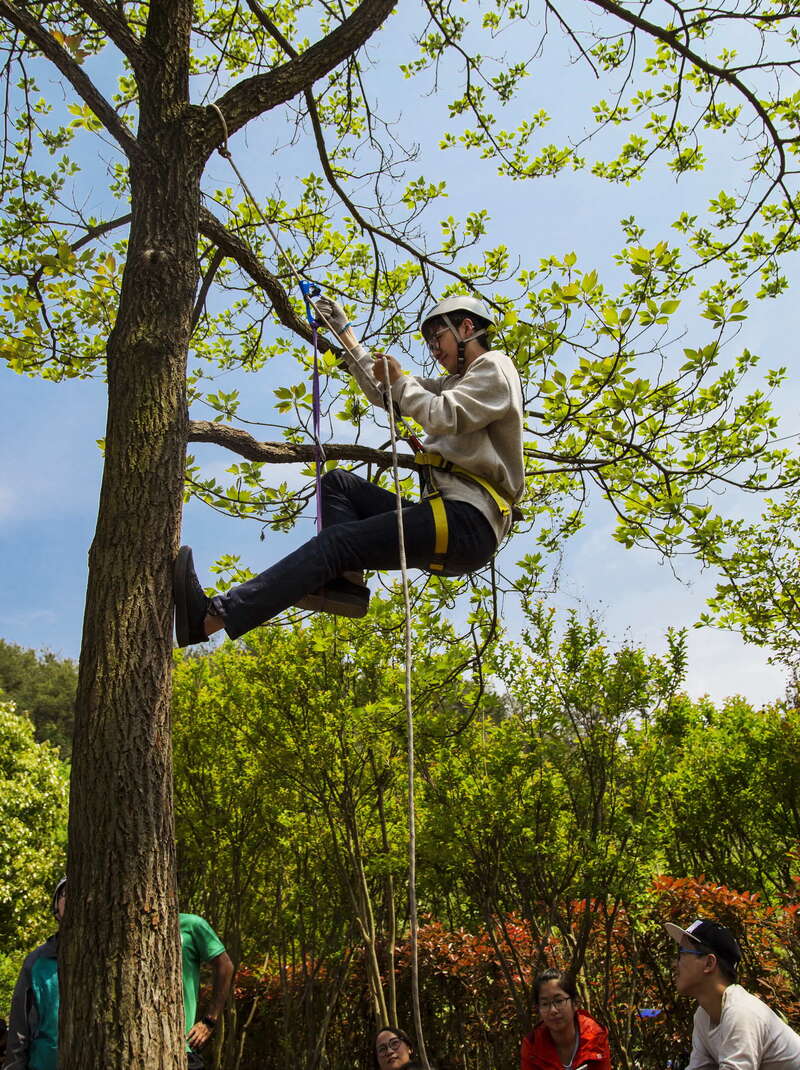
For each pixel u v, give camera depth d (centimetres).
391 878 893
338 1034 991
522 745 805
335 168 669
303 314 626
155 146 320
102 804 241
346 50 358
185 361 299
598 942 848
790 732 955
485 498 288
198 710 979
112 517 270
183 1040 236
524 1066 520
